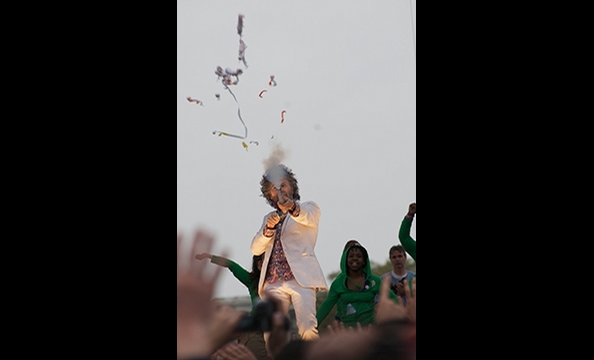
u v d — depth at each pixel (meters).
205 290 3.23
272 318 3.06
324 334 3.02
